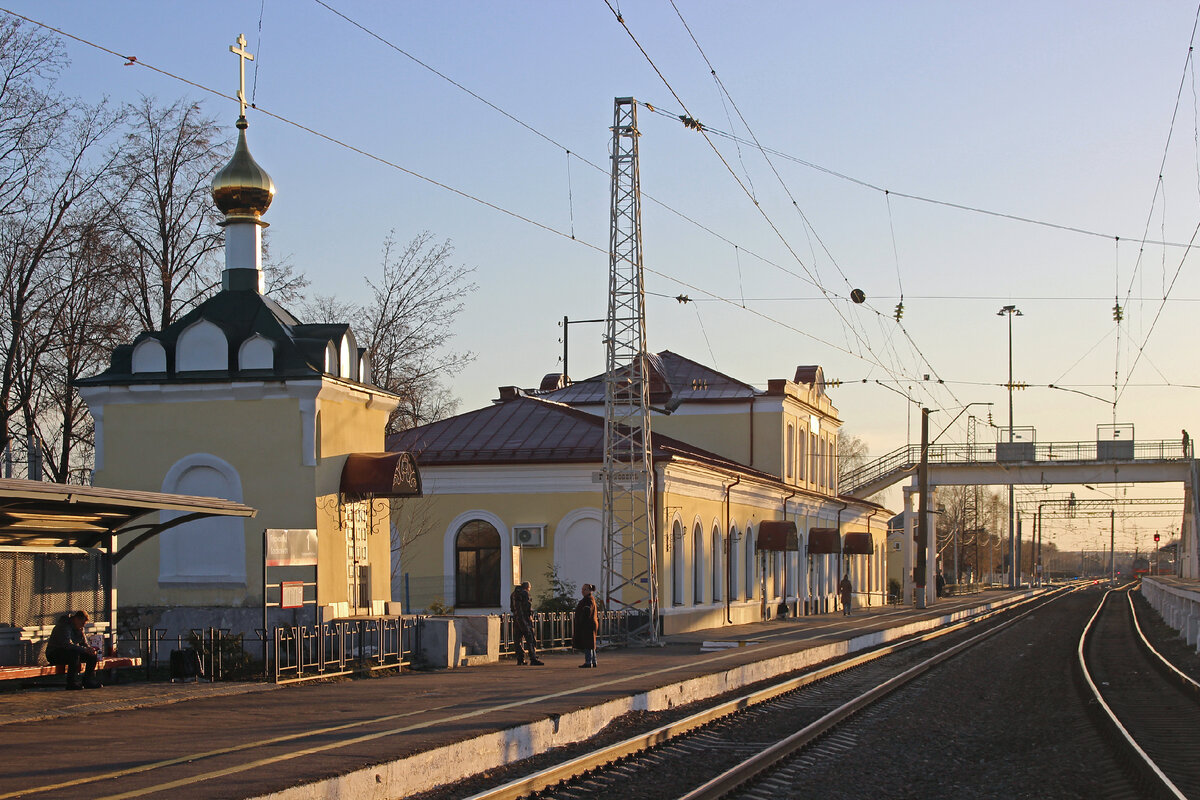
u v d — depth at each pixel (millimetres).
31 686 17891
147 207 34406
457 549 36656
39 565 18422
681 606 37812
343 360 24969
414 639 23344
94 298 31984
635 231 30234
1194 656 30797
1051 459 64562
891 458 67750
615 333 30516
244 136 25750
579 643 23359
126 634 23500
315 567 23312
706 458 42562
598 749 13602
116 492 16203
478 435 37906
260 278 25891
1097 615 53094
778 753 13609
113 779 10297
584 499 36031
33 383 31625
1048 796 12102
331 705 16094
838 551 55406
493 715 14703
